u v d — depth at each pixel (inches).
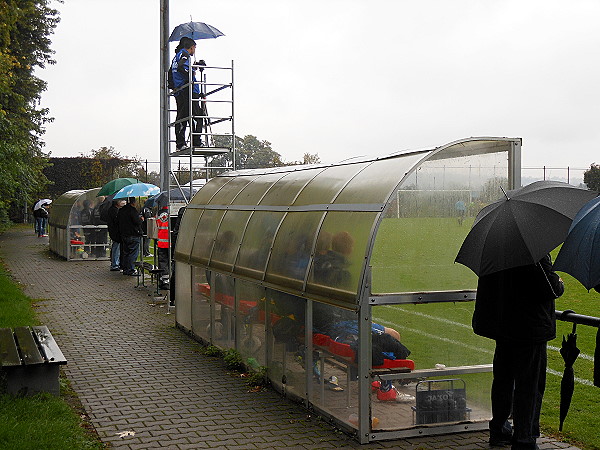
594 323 204.5
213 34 605.9
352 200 258.2
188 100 556.1
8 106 1039.6
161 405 281.4
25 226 1775.3
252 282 318.7
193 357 369.1
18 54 1259.8
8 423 229.9
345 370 248.7
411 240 245.1
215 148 555.2
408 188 246.7
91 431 248.4
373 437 239.6
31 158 1344.7
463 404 253.9
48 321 474.6
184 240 432.1
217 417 266.1
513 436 219.3
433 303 250.2
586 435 251.6
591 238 180.9
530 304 210.5
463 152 256.1
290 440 240.7
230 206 375.2
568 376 217.2
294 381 285.9
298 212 292.4
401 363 245.6
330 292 251.4
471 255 206.7
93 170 2047.2
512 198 209.2
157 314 505.7
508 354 227.9
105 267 835.4
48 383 271.3
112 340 412.8
